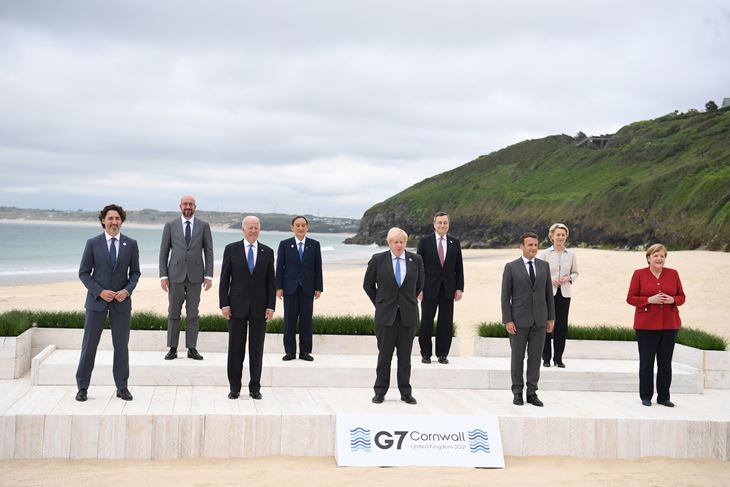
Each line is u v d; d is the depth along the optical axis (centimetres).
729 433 695
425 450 640
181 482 555
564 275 898
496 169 13300
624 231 7112
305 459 640
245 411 664
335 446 644
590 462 664
